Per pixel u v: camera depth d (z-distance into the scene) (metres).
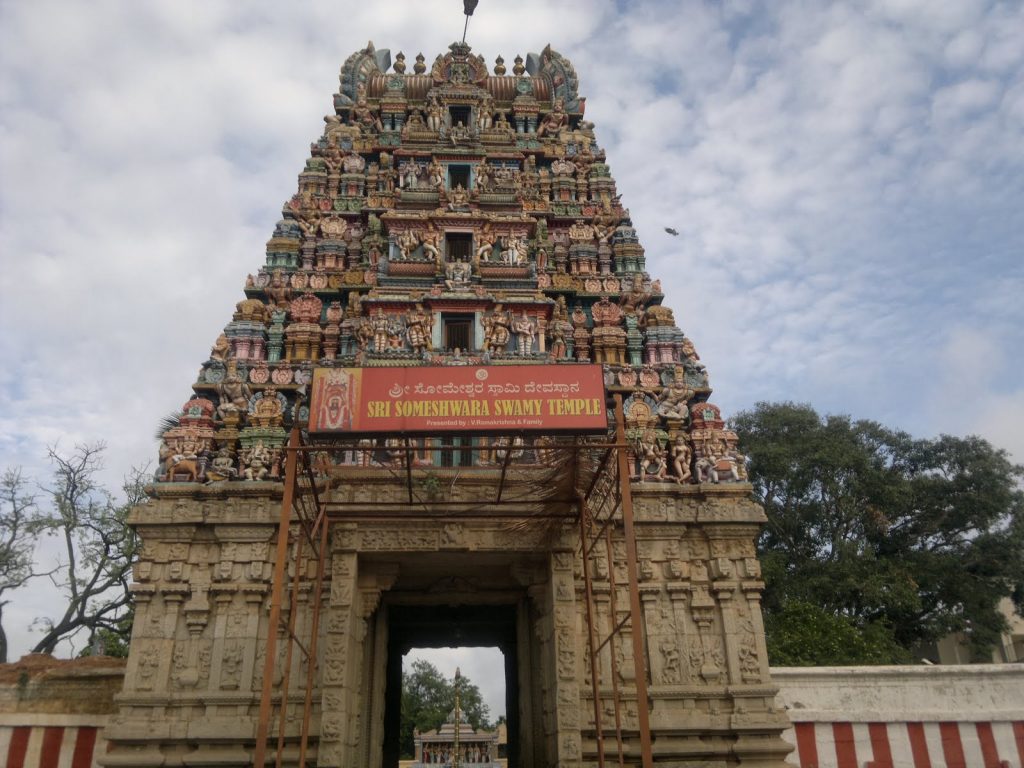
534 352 23.42
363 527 19.17
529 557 19.73
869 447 43.91
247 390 22.22
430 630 26.45
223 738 17.77
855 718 20.47
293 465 15.20
